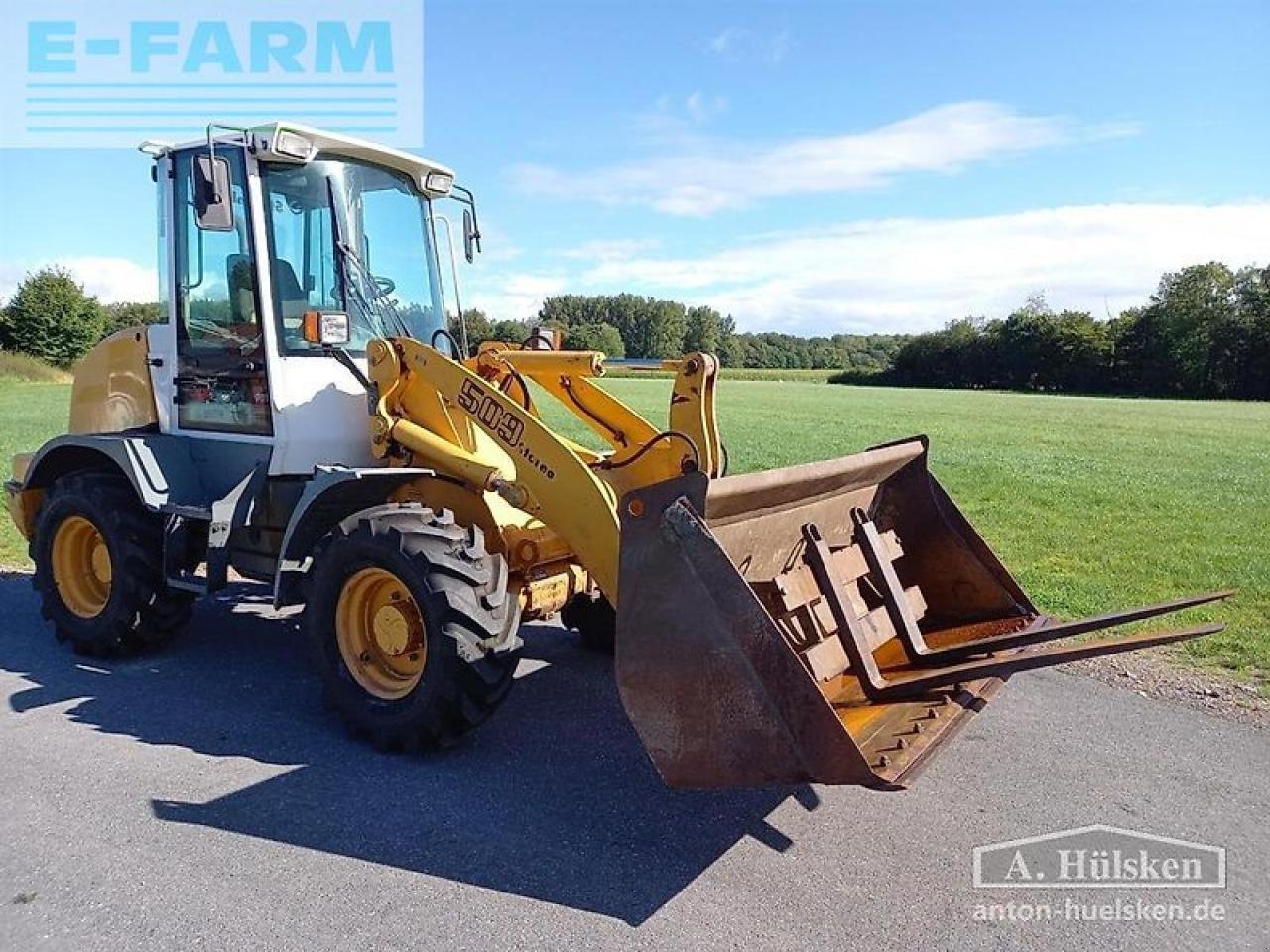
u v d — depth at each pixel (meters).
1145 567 8.42
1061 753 4.53
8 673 5.46
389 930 3.08
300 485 5.23
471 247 6.08
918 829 3.81
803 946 3.04
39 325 48.66
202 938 3.02
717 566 3.24
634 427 5.25
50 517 5.75
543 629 6.44
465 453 4.67
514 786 4.12
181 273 5.55
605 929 3.11
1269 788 4.19
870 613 4.26
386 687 4.46
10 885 3.31
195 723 4.77
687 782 3.36
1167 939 3.12
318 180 5.23
